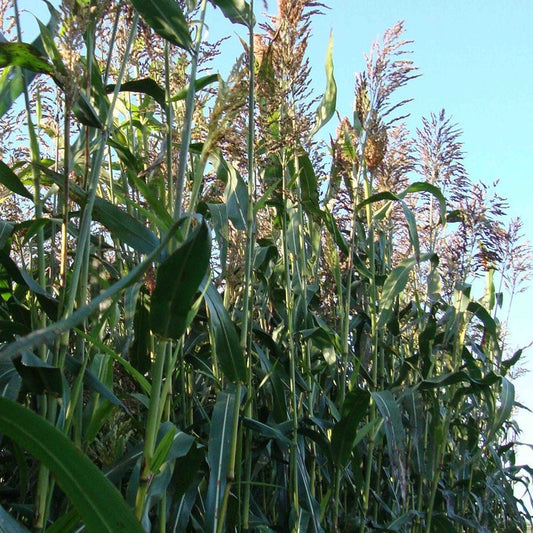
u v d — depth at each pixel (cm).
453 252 702
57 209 496
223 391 441
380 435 622
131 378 484
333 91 590
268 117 516
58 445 218
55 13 354
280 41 534
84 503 227
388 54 613
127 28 549
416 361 648
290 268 625
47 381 326
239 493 460
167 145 426
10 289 418
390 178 684
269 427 477
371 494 650
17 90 416
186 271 312
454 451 738
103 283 470
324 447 528
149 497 353
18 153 539
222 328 400
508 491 808
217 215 461
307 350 582
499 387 785
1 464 486
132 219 370
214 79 499
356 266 637
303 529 509
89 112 363
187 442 374
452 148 752
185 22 389
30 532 288
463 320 689
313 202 591
